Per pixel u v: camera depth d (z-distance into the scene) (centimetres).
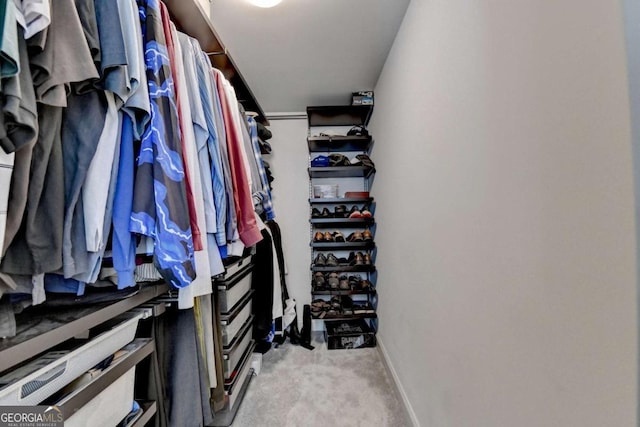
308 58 201
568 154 56
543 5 62
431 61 127
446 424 113
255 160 182
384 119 215
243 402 174
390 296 204
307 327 264
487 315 84
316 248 276
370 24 168
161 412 97
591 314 52
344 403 173
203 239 94
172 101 79
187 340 114
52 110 54
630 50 45
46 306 70
